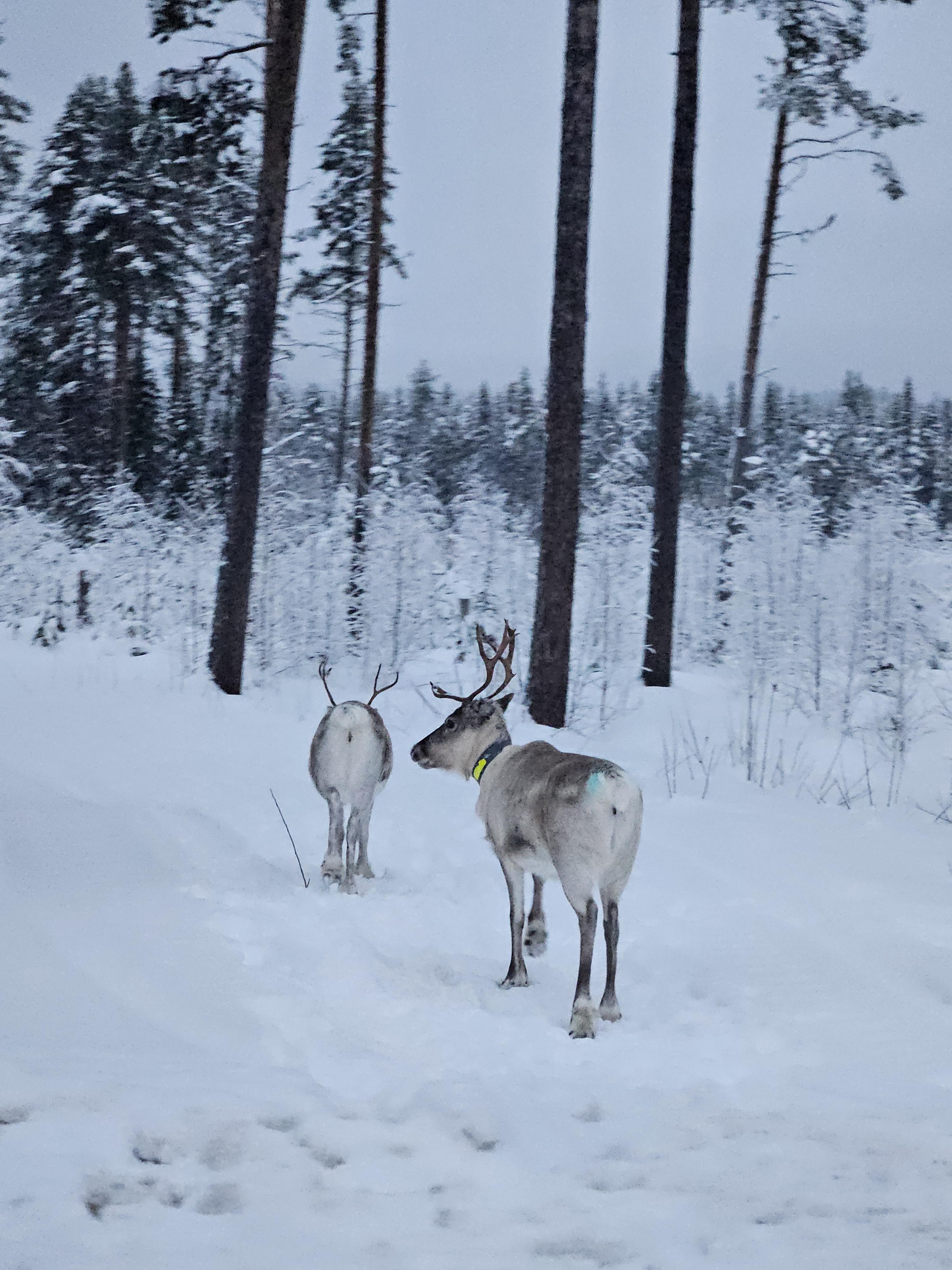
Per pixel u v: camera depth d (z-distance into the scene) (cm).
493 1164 380
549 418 1395
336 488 2117
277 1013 539
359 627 1775
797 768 1238
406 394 7750
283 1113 412
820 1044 533
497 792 666
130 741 1212
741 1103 456
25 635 1902
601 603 1609
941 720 1341
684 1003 600
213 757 1196
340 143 2892
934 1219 340
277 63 1530
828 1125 423
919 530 1602
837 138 2130
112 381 3175
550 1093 462
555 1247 320
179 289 3117
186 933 624
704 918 736
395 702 1495
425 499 1858
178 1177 358
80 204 2958
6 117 3303
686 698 1525
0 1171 348
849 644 1488
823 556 1568
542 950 706
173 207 2888
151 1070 448
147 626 1902
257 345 1553
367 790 846
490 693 1471
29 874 689
